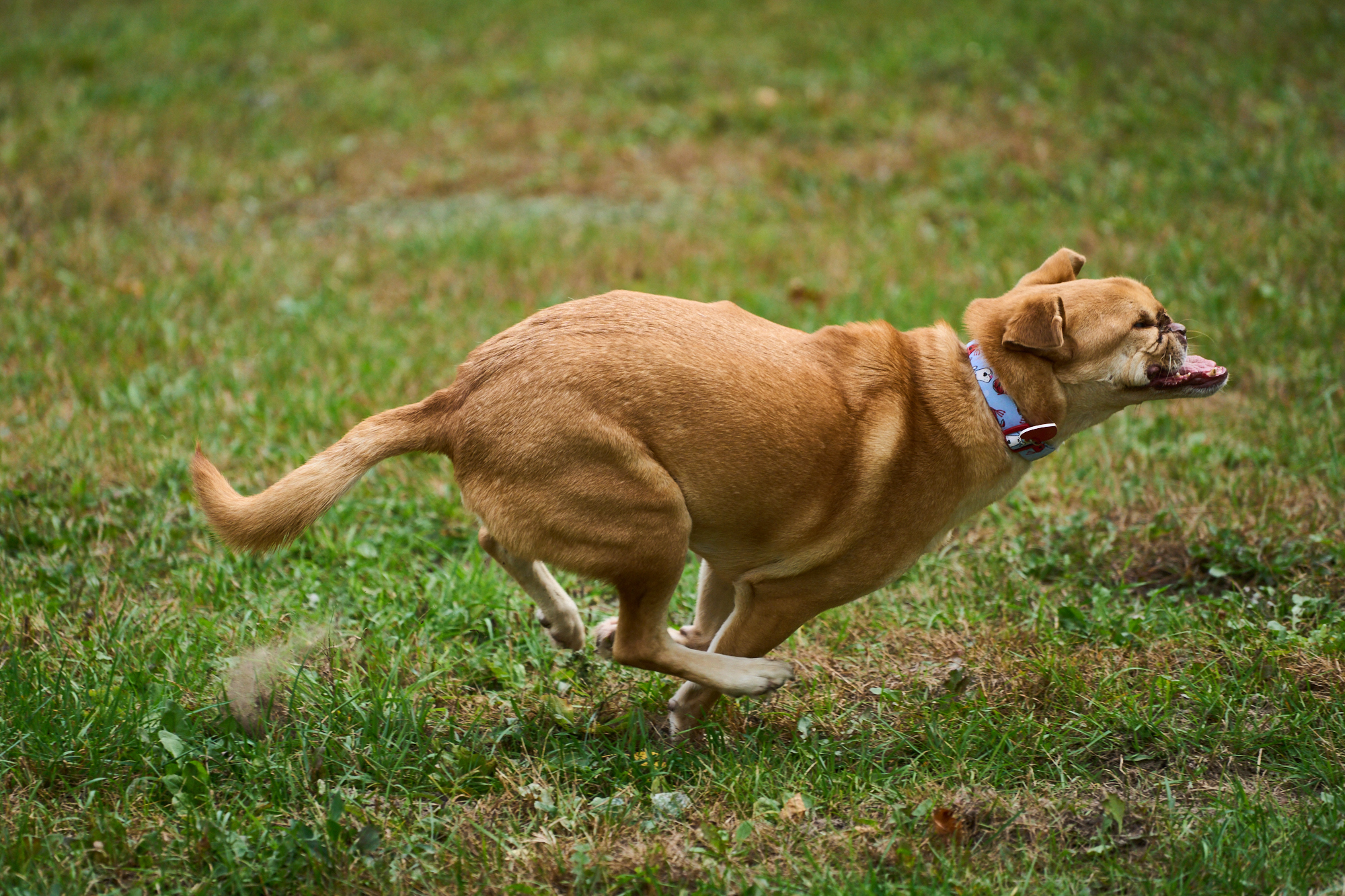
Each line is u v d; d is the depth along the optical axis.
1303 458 6.33
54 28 15.95
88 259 9.15
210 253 9.55
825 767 4.33
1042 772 4.31
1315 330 7.54
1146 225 9.25
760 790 4.19
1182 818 3.98
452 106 13.59
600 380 4.00
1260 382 7.15
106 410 6.96
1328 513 5.86
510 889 3.67
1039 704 4.69
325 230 10.41
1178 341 4.34
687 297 8.67
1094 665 4.87
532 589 4.73
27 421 6.79
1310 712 4.47
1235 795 4.05
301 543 5.89
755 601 4.41
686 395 4.03
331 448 4.11
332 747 4.31
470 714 4.68
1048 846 3.89
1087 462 6.51
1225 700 4.56
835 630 5.25
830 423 4.14
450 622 5.21
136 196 10.80
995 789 4.16
